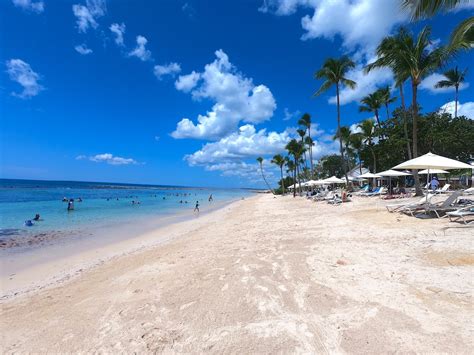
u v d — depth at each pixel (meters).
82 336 3.66
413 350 2.81
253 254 7.16
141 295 4.93
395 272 4.98
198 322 3.76
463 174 28.06
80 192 59.91
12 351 3.47
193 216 22.17
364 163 39.19
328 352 2.91
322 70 27.69
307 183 29.61
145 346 3.29
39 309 4.89
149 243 11.45
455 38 9.24
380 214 11.98
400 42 16.78
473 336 2.96
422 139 29.64
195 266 6.52
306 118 43.78
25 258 9.21
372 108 34.88
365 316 3.54
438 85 32.78
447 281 4.38
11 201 31.77
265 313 3.86
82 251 10.16
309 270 5.50
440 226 8.51
